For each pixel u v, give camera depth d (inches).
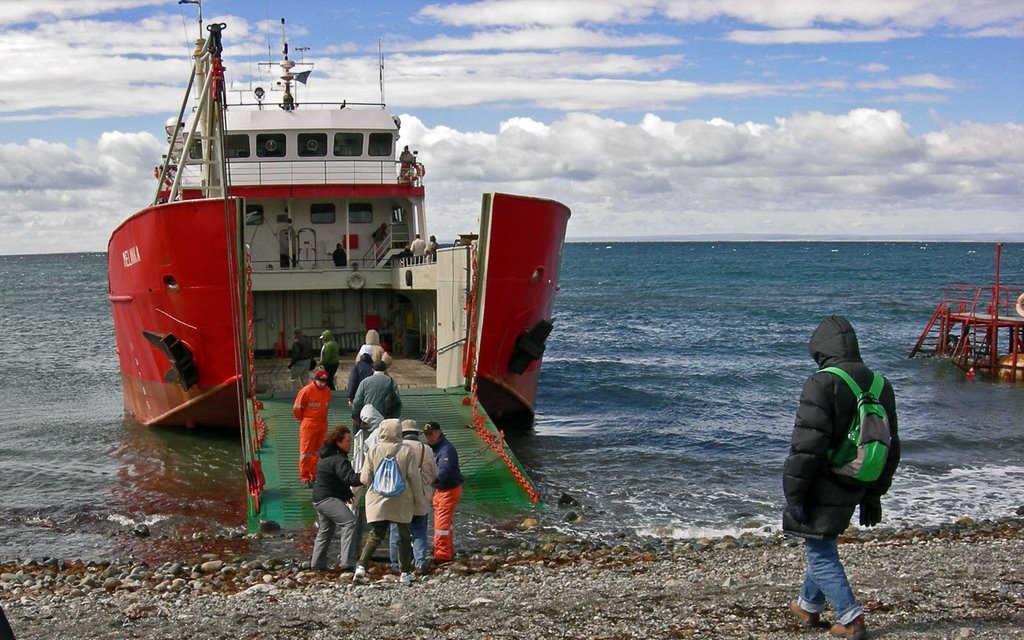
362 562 360.5
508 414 744.3
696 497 567.5
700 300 2605.8
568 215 703.1
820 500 229.0
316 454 502.3
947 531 487.2
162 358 679.7
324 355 648.4
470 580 355.9
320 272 820.0
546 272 669.3
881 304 2395.4
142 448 693.3
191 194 869.8
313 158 875.4
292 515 476.1
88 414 855.1
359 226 904.9
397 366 805.9
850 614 239.1
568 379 1104.2
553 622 282.5
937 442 753.6
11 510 534.9
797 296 2751.0
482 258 631.2
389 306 901.8
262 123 871.7
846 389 223.8
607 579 351.6
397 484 352.2
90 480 608.7
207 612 311.3
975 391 1054.4
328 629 285.4
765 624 266.5
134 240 649.6
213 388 653.3
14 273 5738.2
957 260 5851.4
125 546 459.2
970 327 1384.1
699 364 1259.8
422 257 807.1
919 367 1256.2
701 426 812.0
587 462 663.8
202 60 700.0
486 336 647.1
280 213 889.5
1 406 914.1
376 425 476.7
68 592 366.0
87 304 2657.5
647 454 691.4
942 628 254.4
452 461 409.7
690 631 264.4
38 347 1509.6
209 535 474.0
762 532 490.3
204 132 717.9
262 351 882.8
